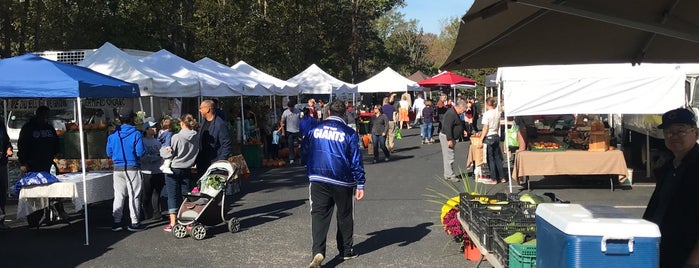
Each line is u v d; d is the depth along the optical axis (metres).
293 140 17.89
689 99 12.20
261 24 31.05
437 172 14.89
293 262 7.06
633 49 4.27
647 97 10.52
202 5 27.25
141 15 23.36
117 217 8.82
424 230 8.48
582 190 11.77
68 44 22.36
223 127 8.98
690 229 3.43
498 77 12.20
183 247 7.85
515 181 12.95
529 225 5.24
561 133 13.87
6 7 17.89
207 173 8.59
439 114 24.06
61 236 8.59
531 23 3.81
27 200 8.38
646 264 3.06
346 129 6.73
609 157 11.37
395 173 14.91
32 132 8.78
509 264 4.76
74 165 11.94
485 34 3.83
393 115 26.02
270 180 14.28
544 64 4.57
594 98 10.62
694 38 2.79
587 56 4.41
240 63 21.22
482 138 12.76
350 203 6.89
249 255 7.40
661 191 3.67
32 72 7.99
